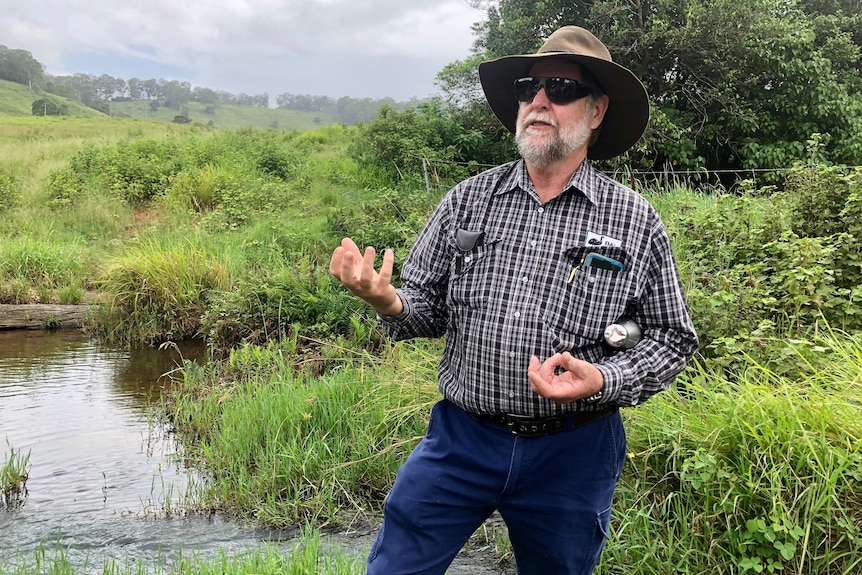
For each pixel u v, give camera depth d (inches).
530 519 84.4
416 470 85.9
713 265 210.2
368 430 175.2
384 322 87.2
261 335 277.6
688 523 120.4
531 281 81.9
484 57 555.5
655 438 131.3
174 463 186.1
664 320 83.0
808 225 216.8
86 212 520.7
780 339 155.7
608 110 91.1
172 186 555.5
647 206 83.6
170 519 155.6
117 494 167.5
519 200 85.1
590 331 81.5
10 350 304.5
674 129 476.4
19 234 465.4
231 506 159.8
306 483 166.2
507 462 82.6
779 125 499.5
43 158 798.5
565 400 74.5
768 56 474.6
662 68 521.7
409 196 383.2
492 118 561.9
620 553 122.0
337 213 395.9
